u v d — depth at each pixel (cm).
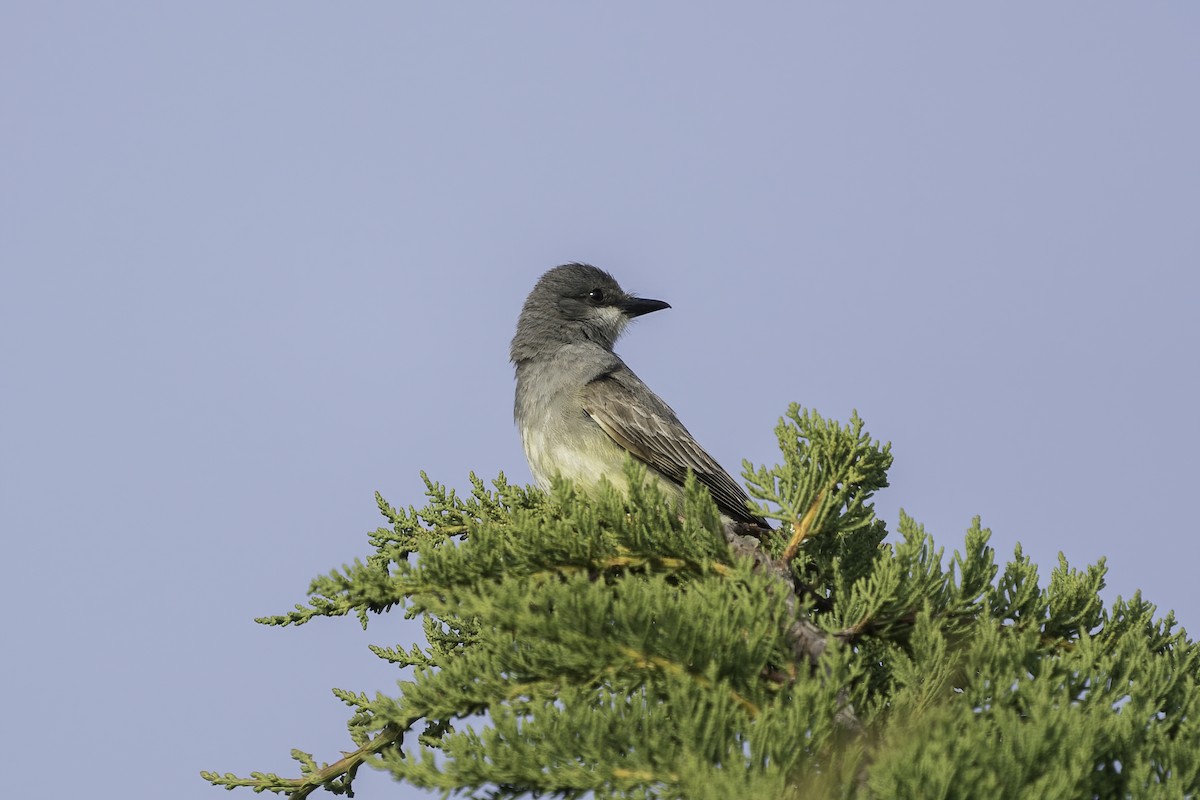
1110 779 796
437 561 987
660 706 790
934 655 861
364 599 999
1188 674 961
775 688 862
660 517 1026
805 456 1092
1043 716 749
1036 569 1045
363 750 1155
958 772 701
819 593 1165
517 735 787
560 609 841
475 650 969
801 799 729
